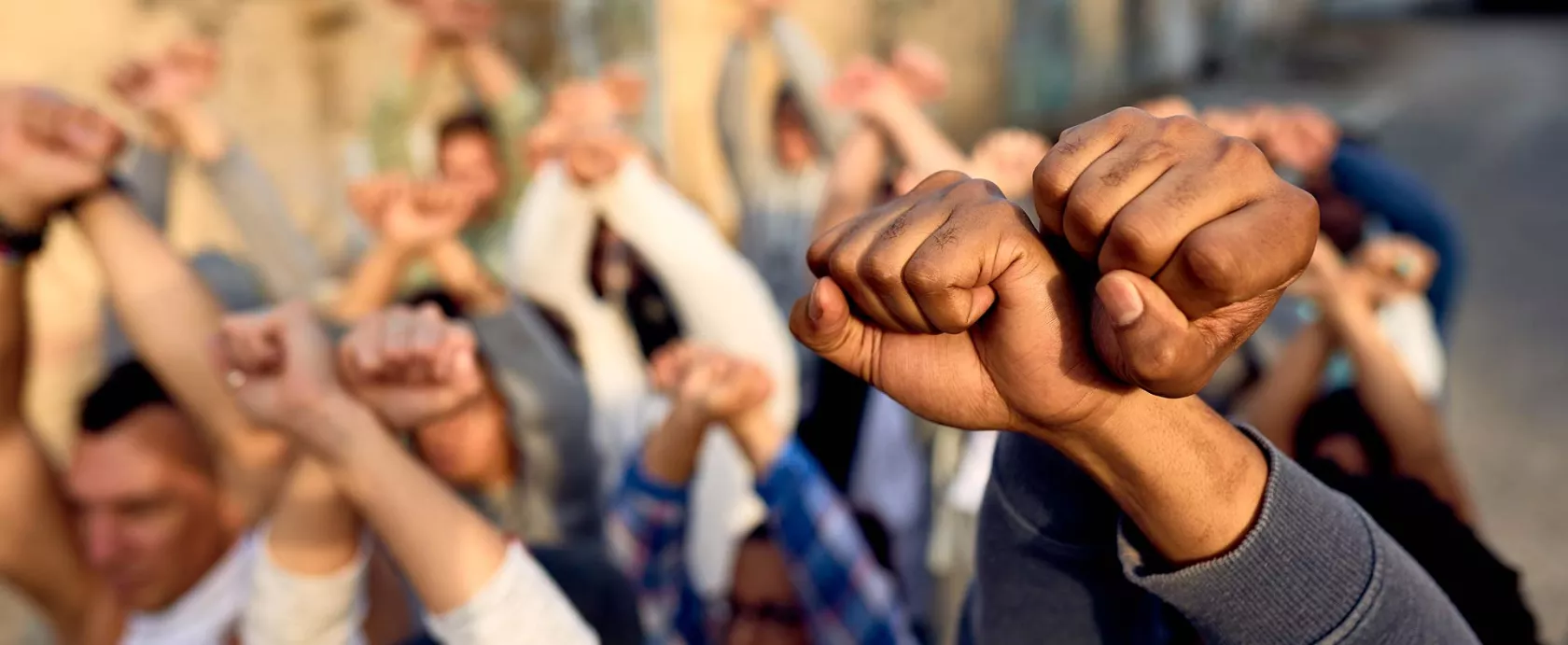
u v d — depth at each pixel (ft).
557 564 3.91
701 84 12.41
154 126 6.50
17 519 4.00
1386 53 30.50
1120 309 1.12
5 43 8.21
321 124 10.74
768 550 4.19
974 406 1.41
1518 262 15.02
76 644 4.32
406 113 8.81
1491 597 2.17
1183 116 1.23
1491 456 10.03
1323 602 1.40
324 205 10.77
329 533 2.64
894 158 6.17
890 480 5.65
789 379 5.39
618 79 6.99
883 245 1.32
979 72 18.61
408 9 7.66
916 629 5.38
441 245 4.81
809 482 3.88
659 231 4.99
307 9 10.43
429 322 2.57
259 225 6.56
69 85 8.66
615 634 3.76
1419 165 20.07
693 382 3.80
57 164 3.18
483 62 7.54
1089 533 1.78
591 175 4.91
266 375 2.62
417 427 2.60
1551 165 19.58
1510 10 36.14
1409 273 3.70
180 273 3.57
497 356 4.72
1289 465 1.47
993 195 1.35
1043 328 1.32
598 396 5.51
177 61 6.42
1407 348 4.91
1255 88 26.16
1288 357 3.65
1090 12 21.24
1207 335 1.13
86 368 7.07
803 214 8.02
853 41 15.99
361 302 4.87
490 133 7.32
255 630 2.70
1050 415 1.36
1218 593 1.42
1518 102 24.40
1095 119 1.26
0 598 6.91
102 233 3.44
